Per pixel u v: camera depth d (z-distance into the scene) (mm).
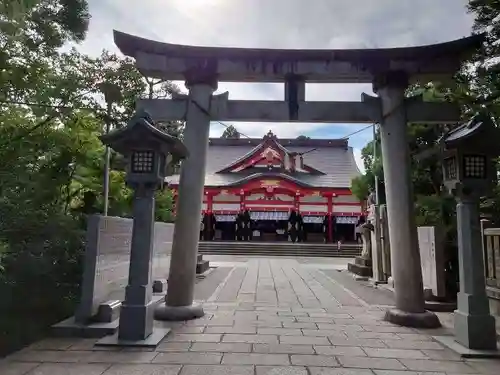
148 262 5570
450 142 5586
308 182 36719
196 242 7250
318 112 7422
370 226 12695
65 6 7887
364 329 6250
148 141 5594
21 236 7227
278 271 16859
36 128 7832
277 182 35062
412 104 7328
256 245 31188
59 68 7840
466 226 5527
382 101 7441
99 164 10250
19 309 7035
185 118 7465
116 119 8938
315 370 4371
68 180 9172
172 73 7473
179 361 4617
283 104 7441
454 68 7234
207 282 12680
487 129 5379
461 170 5523
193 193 7242
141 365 4480
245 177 36750
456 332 5484
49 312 7074
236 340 5512
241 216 35656
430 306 8141
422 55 7211
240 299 9195
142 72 7438
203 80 7398
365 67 7359
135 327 5340
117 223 7152
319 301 9008
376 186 14117
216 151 42594
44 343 5375
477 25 8094
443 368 4520
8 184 7258
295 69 7406
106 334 5754
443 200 10281
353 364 4598
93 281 6133
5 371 4289
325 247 30734
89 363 4547
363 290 11000
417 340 5648
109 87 8461
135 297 5430
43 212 7758
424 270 9148
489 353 4930
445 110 7277
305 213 35250
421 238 9359
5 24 5770
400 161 7156
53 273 7805
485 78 8117
